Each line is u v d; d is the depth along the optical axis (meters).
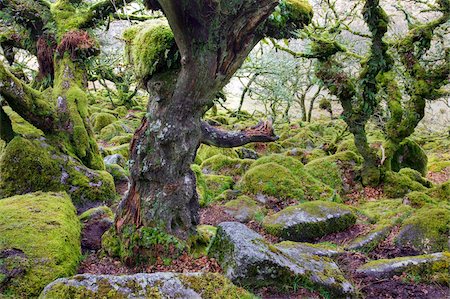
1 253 4.09
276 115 20.70
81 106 8.06
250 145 14.45
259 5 4.07
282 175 8.70
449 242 5.64
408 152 10.98
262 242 4.50
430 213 6.15
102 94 23.75
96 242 5.48
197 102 4.55
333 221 6.60
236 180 9.82
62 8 8.57
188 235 4.99
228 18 4.02
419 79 8.78
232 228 4.70
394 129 9.12
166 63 4.55
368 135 16.19
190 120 4.64
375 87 8.65
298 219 6.57
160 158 4.68
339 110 21.92
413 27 9.03
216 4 3.76
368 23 8.13
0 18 8.49
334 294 4.34
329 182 9.30
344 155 9.89
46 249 4.31
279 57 16.84
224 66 4.40
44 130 7.42
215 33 4.07
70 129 7.79
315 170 9.59
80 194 7.12
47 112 7.36
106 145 13.66
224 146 5.22
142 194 4.86
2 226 4.60
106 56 16.50
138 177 4.80
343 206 6.98
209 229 6.17
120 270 4.71
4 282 3.83
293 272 4.25
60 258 4.29
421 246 5.74
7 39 9.34
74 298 3.10
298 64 16.84
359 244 5.98
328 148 13.03
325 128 17.77
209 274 3.72
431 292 4.59
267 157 9.80
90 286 3.21
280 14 5.11
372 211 7.76
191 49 4.16
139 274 3.45
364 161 9.30
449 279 4.70
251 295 3.84
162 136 4.58
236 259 4.21
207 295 3.50
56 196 6.04
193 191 5.11
